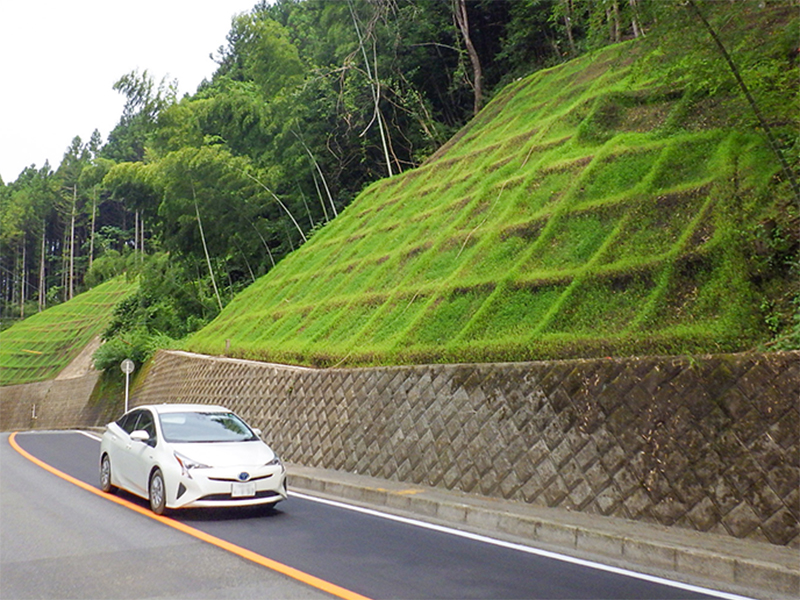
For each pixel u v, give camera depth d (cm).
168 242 2994
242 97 2714
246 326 2075
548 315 1012
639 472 700
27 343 5931
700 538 600
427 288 1398
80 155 8562
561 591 483
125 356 2959
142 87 2734
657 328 873
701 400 679
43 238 8075
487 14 3041
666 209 1073
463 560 573
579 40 2480
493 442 870
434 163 2236
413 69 2930
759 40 802
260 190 2778
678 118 1255
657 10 808
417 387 1038
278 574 525
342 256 2041
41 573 528
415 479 973
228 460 764
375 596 469
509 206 1424
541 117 1906
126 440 905
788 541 573
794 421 608
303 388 1356
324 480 1013
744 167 1012
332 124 2888
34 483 1030
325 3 2955
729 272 877
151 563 559
